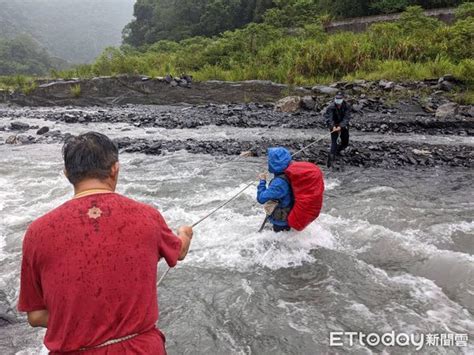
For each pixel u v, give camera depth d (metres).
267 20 31.52
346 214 6.42
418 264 4.98
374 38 20.30
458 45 18.48
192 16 65.12
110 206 1.81
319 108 15.09
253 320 4.04
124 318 1.76
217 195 7.29
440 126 12.75
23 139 11.87
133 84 19.50
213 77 20.08
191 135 12.34
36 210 6.80
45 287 1.72
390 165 9.19
